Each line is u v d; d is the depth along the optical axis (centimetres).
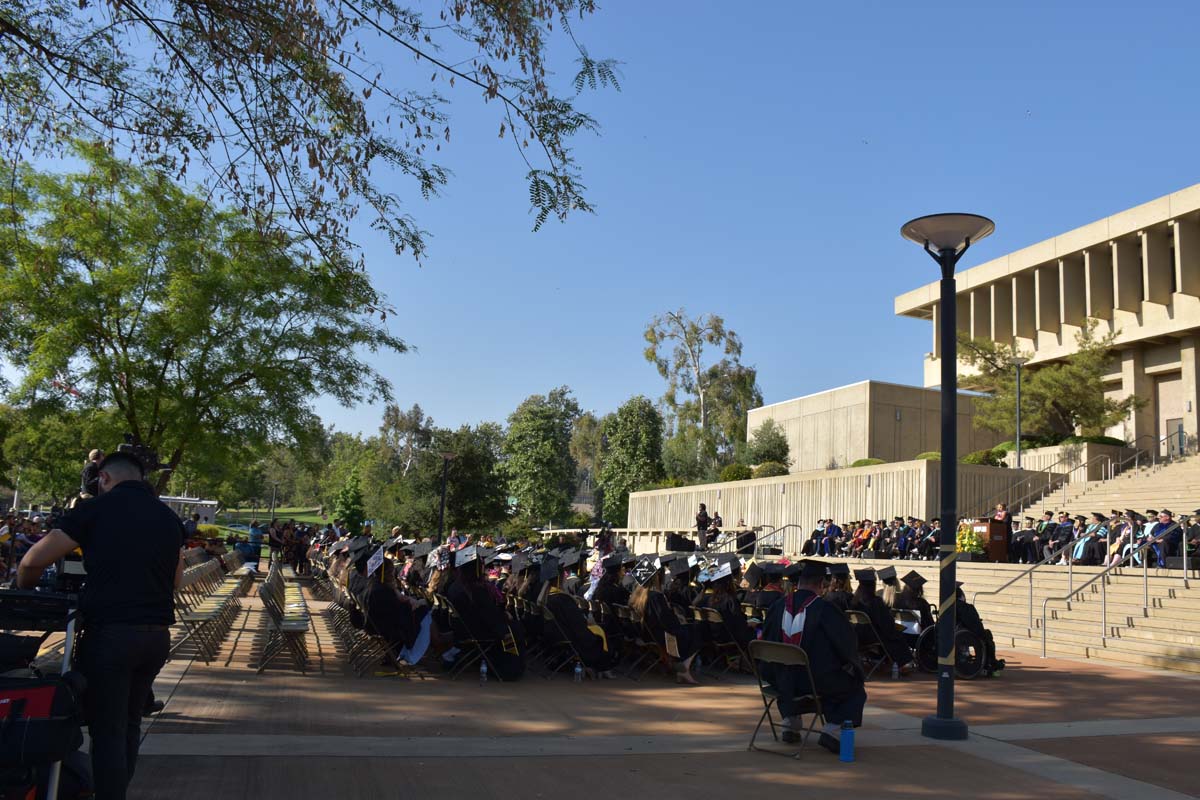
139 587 416
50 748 346
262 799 491
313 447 2080
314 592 2277
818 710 661
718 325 5397
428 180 941
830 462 4434
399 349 2055
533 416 6322
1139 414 3750
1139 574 1669
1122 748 723
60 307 1669
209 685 832
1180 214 3416
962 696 974
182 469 2178
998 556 2206
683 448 5216
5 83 898
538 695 888
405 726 699
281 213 940
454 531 2539
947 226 801
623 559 1164
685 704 866
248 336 1850
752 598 1220
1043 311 4047
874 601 1102
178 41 848
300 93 891
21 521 2122
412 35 847
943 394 797
